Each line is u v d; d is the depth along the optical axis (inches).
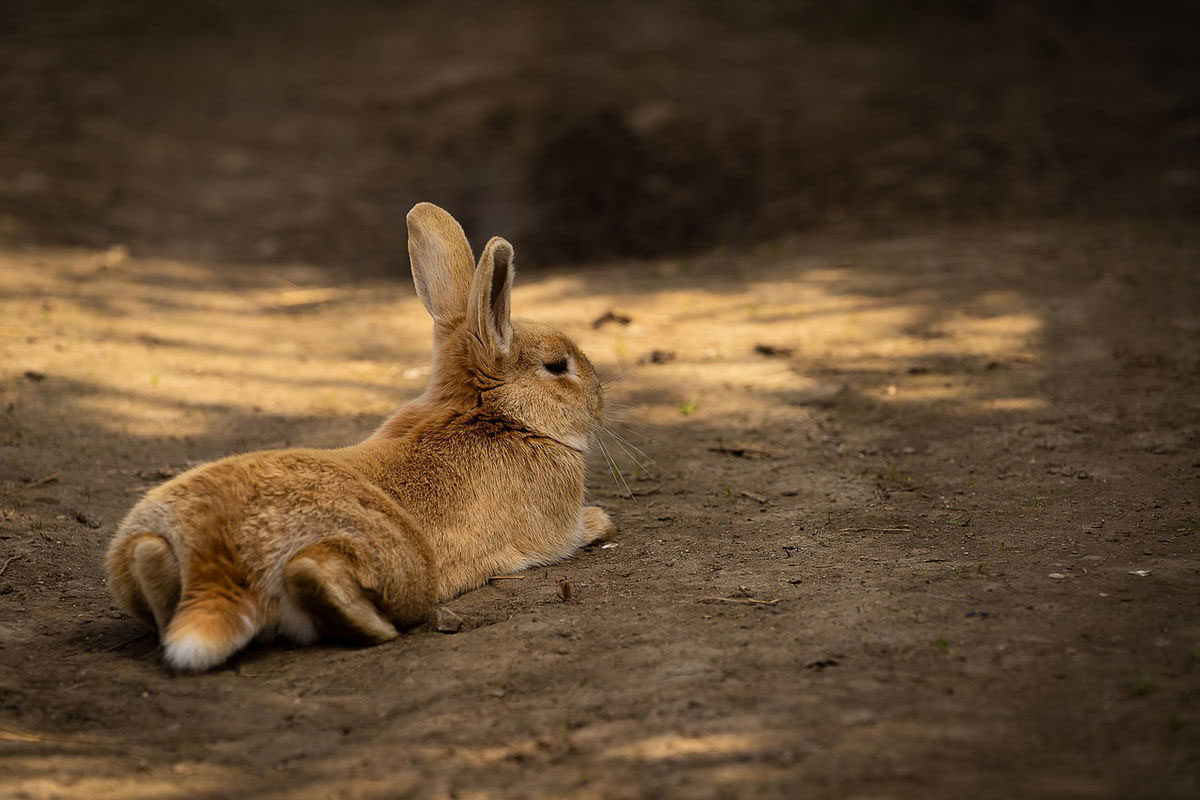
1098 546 395.2
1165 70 1407.5
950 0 1656.0
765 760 255.0
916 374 639.8
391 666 328.5
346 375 674.8
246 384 651.5
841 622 334.3
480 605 374.9
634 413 603.2
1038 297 749.9
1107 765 245.3
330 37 1691.7
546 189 1127.0
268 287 902.4
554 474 415.8
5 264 864.9
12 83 1428.4
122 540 343.0
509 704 296.7
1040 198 1016.2
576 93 1375.5
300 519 341.4
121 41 1638.8
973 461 510.9
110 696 313.3
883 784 242.1
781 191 1083.9
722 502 480.4
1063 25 1573.6
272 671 330.3
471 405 409.7
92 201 1079.0
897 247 903.7
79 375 640.4
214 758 275.3
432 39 1653.5
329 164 1243.8
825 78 1385.3
